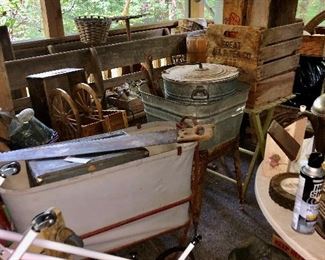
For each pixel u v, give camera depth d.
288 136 1.17
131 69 3.22
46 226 0.73
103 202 1.37
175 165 1.49
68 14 4.28
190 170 1.58
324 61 2.65
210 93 1.73
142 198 1.47
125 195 1.41
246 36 1.97
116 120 2.04
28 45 2.83
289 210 0.99
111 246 1.49
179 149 1.45
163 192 1.53
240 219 2.11
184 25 3.65
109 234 1.46
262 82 2.05
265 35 1.94
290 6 2.19
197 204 1.78
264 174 1.19
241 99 1.89
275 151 1.15
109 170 1.30
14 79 2.12
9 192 1.19
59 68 2.32
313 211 0.85
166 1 4.71
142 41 2.79
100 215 1.39
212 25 2.13
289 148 1.15
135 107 2.64
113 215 1.42
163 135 1.45
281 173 1.12
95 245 1.43
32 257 0.77
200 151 1.78
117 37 3.29
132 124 2.66
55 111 1.98
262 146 2.21
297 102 2.70
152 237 1.62
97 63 2.48
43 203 1.23
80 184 1.27
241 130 2.96
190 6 4.10
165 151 1.48
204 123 1.73
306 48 2.56
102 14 4.57
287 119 1.31
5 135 1.74
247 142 2.99
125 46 2.68
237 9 2.07
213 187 2.46
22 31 3.91
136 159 1.38
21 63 2.13
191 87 1.71
